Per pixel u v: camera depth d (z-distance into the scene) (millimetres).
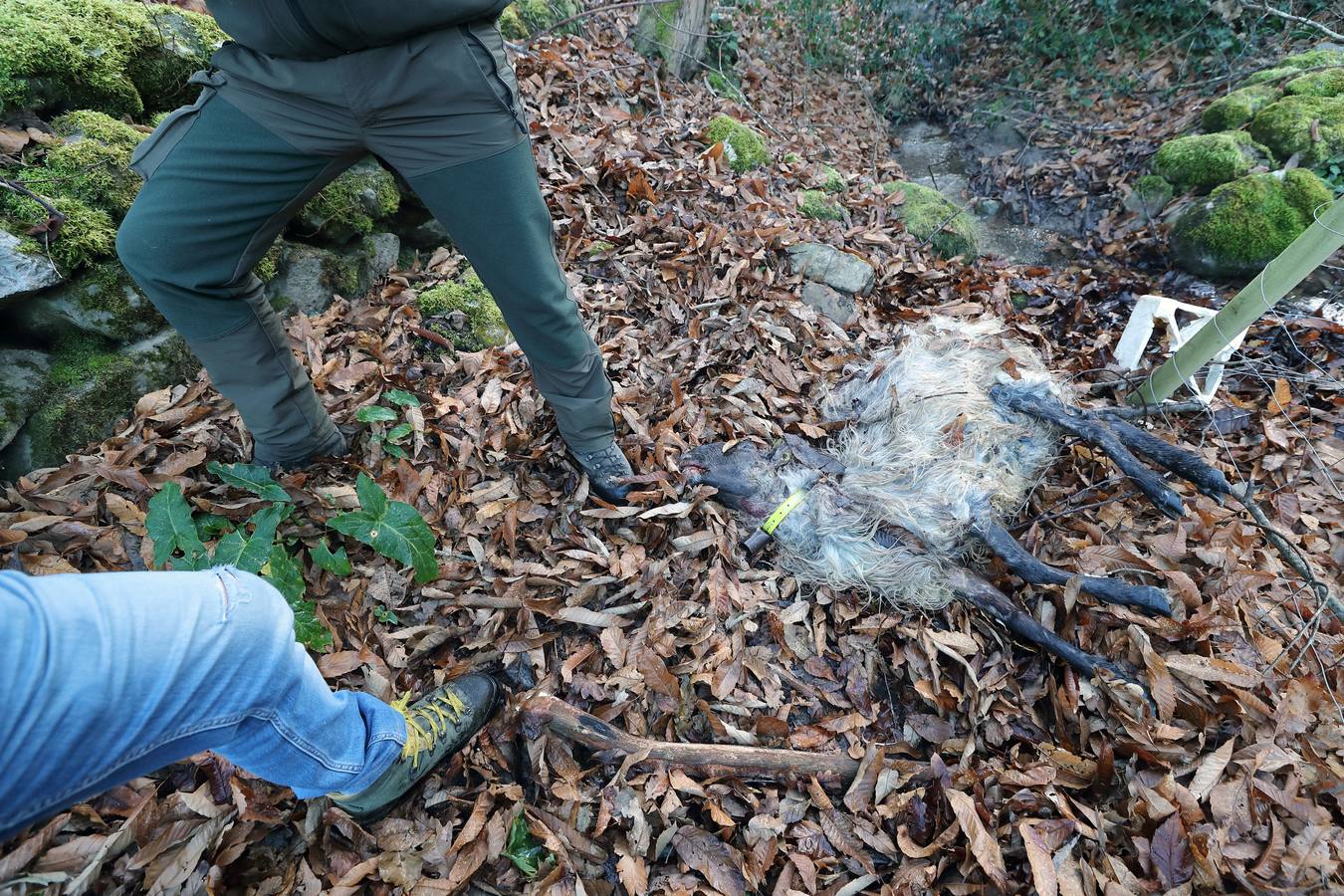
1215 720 2039
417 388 2666
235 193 1571
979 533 2307
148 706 915
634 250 3375
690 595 2342
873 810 1914
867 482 2465
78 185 2164
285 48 1393
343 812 1728
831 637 2334
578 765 1954
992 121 6387
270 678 1088
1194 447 2951
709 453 2658
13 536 1880
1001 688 2172
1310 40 5586
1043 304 4066
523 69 3980
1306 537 2602
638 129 4121
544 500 2475
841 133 6227
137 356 2283
